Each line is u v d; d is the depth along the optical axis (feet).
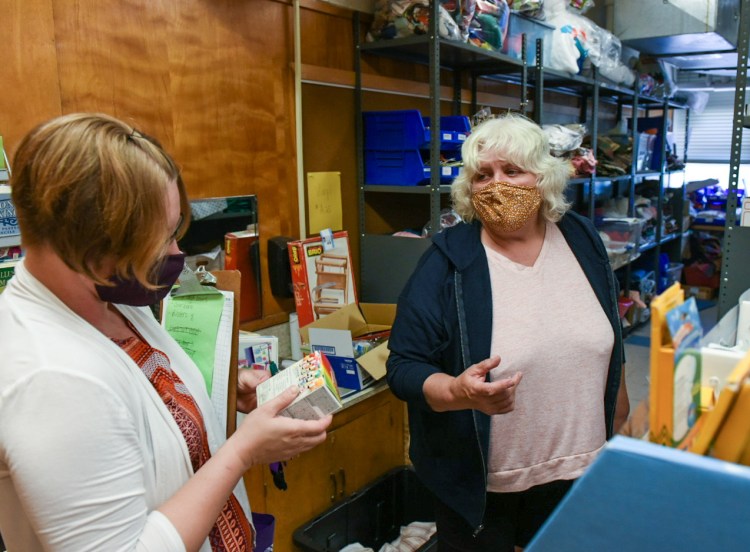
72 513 2.19
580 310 4.60
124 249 2.34
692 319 1.63
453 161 8.50
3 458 2.24
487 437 4.38
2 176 4.58
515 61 9.54
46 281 2.47
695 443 1.53
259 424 2.83
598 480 1.38
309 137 8.01
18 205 2.33
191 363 3.32
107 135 2.31
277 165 7.59
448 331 4.60
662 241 17.19
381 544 7.81
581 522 1.44
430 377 4.34
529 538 4.80
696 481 1.27
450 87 10.46
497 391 3.66
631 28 13.37
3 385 2.21
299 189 7.80
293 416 3.03
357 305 7.88
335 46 8.14
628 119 18.12
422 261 4.94
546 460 4.55
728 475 1.24
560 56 11.35
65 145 2.24
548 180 4.72
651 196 17.94
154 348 3.04
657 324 1.52
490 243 4.80
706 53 15.10
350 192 8.75
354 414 7.22
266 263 7.63
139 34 5.95
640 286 15.67
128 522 2.33
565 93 14.89
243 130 7.11
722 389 1.52
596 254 4.87
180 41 6.33
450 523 4.80
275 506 6.48
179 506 2.53
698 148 21.93
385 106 9.17
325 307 7.89
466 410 4.45
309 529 6.78
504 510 4.67
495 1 8.77
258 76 7.20
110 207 2.24
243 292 7.29
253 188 7.31
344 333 6.74
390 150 8.39
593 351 4.54
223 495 2.66
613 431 4.70
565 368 4.49
